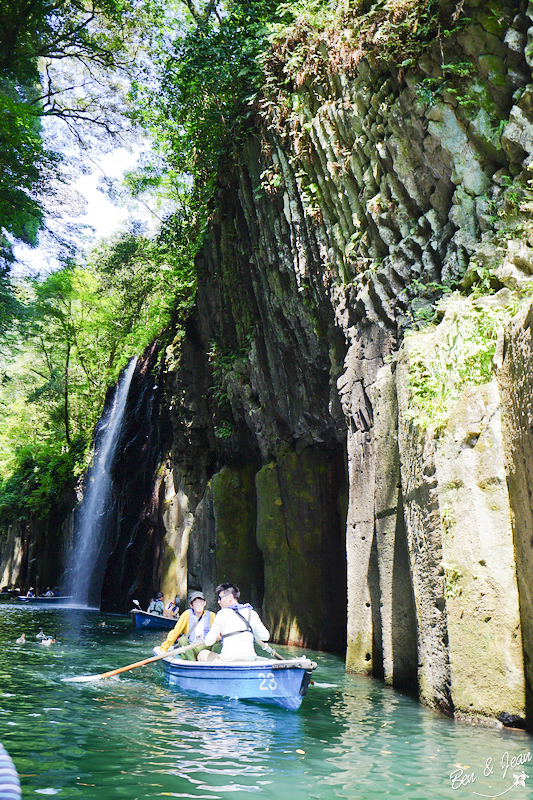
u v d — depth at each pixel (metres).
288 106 11.55
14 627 16.48
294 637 13.21
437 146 8.16
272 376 14.55
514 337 5.43
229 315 17.38
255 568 16.52
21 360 44.81
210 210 17.86
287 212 12.12
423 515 6.58
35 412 46.75
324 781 3.83
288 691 5.97
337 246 10.70
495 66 7.47
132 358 31.98
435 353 6.92
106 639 13.80
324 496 13.45
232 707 6.12
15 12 23.42
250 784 3.73
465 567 5.84
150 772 3.90
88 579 30.47
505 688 5.36
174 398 21.69
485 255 7.35
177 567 20.94
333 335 11.76
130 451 27.03
